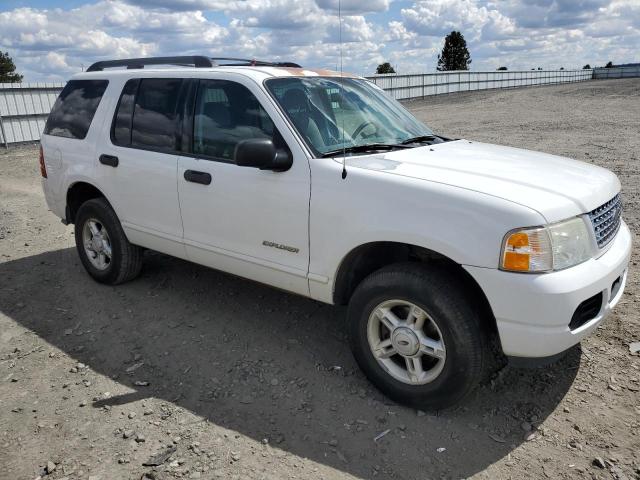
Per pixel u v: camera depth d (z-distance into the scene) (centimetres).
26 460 288
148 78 448
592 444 285
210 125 395
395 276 302
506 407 317
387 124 402
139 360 383
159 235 438
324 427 306
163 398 338
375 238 304
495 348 366
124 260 488
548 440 289
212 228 396
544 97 3094
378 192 305
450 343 288
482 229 273
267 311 450
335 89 401
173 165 413
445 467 273
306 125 354
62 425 314
